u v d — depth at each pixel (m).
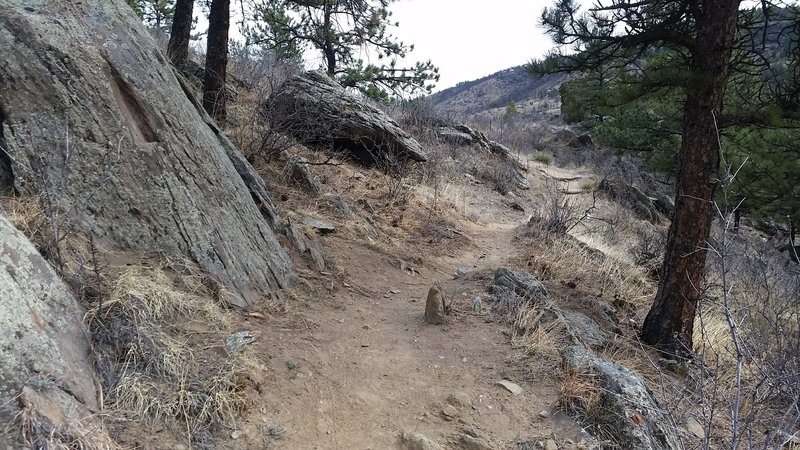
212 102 7.45
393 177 9.31
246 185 5.18
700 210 4.84
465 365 3.98
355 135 9.43
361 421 3.20
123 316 2.98
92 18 3.79
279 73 10.27
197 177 4.11
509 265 6.93
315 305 4.61
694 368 4.39
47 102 3.38
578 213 10.37
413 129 15.57
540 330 4.43
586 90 6.56
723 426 3.74
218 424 2.79
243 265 4.23
